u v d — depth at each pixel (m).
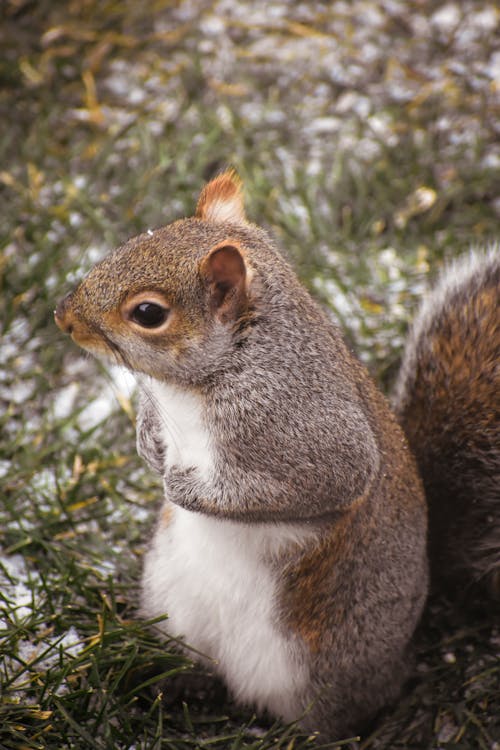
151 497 9.38
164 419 7.03
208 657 7.62
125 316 6.51
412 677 8.15
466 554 8.34
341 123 12.39
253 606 7.24
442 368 8.30
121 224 11.18
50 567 8.56
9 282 10.50
